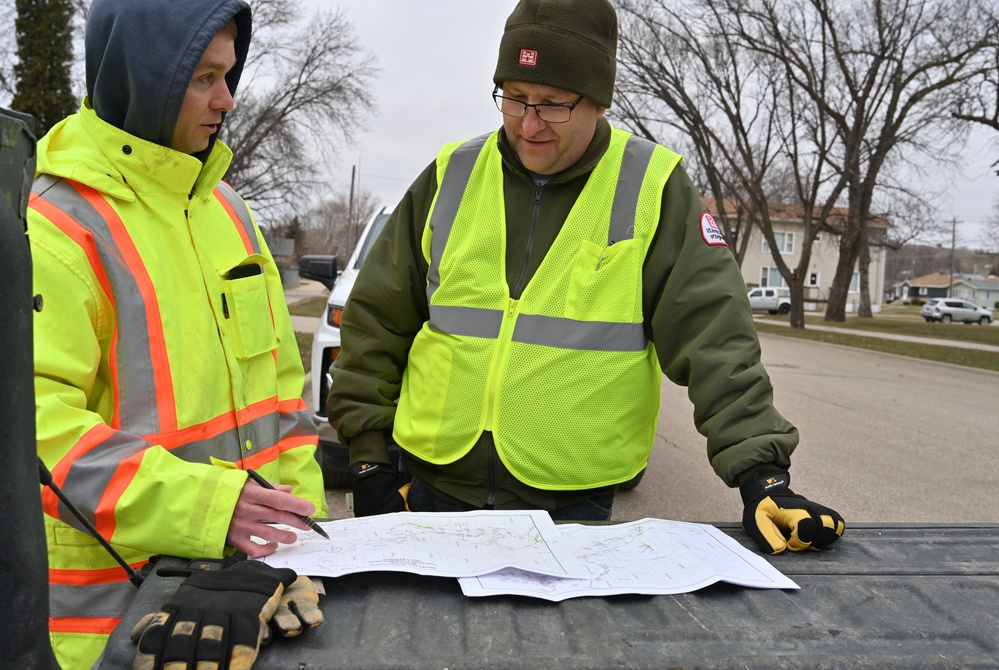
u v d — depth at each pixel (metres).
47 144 1.56
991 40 21.36
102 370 1.55
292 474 1.90
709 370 1.71
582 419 1.80
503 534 1.50
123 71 1.56
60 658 1.48
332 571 1.27
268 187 28.80
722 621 1.20
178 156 1.61
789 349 18.30
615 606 1.24
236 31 1.67
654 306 1.87
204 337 1.66
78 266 1.45
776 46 25.09
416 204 2.04
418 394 1.92
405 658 1.04
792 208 40.75
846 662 1.08
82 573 1.50
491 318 1.84
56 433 1.37
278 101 27.39
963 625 1.20
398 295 2.02
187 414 1.60
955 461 6.54
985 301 93.75
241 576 1.14
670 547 1.48
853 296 55.16
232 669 0.99
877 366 14.89
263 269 1.86
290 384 1.97
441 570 1.28
